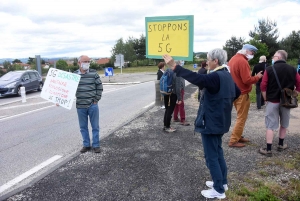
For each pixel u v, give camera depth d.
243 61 4.71
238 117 4.96
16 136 6.57
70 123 7.80
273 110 4.49
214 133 3.08
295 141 5.25
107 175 4.01
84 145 5.08
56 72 5.07
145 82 24.98
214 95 3.02
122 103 11.39
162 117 7.84
